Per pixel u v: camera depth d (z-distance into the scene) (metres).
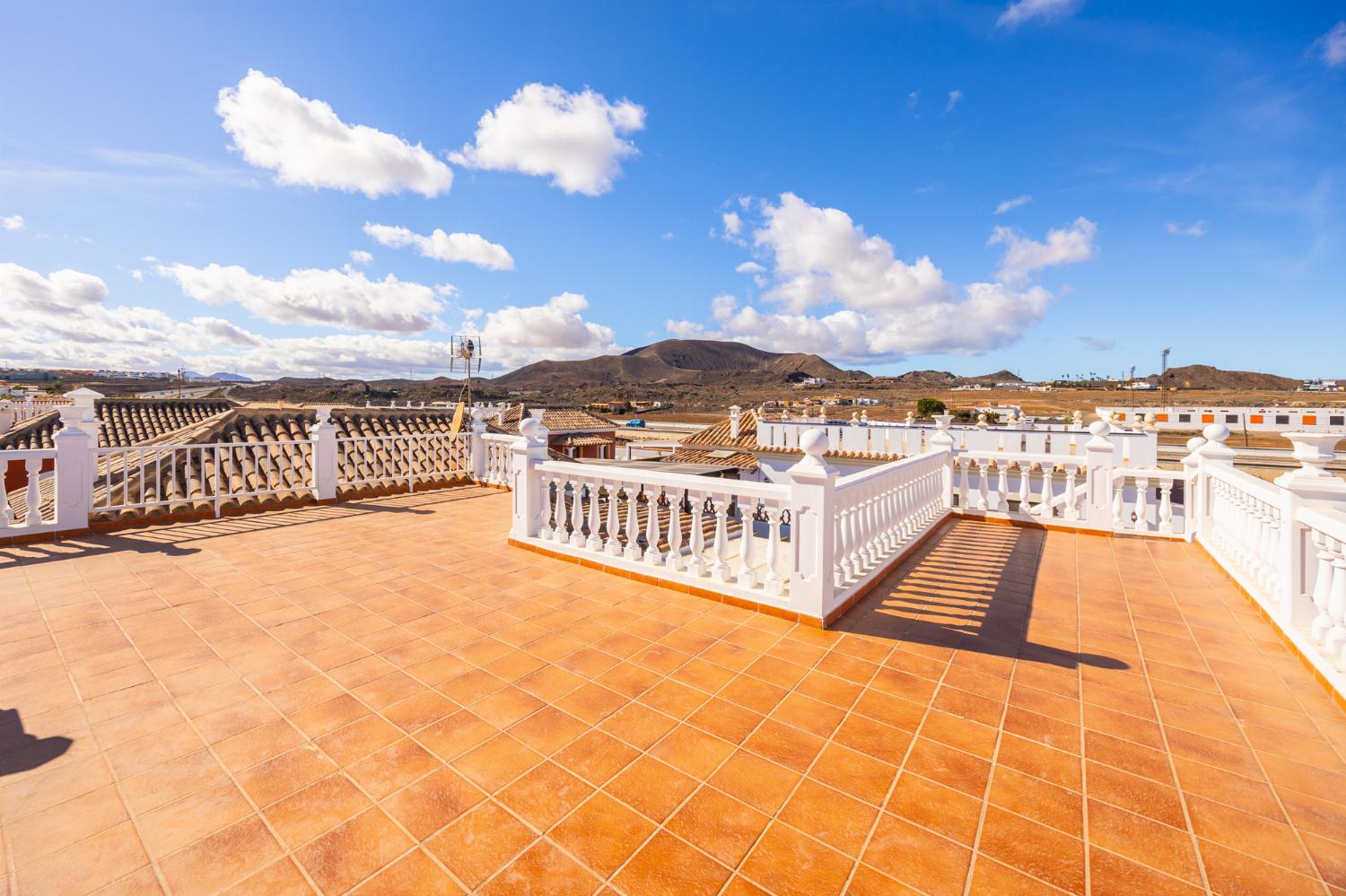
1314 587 3.95
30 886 1.94
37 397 24.78
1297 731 2.95
